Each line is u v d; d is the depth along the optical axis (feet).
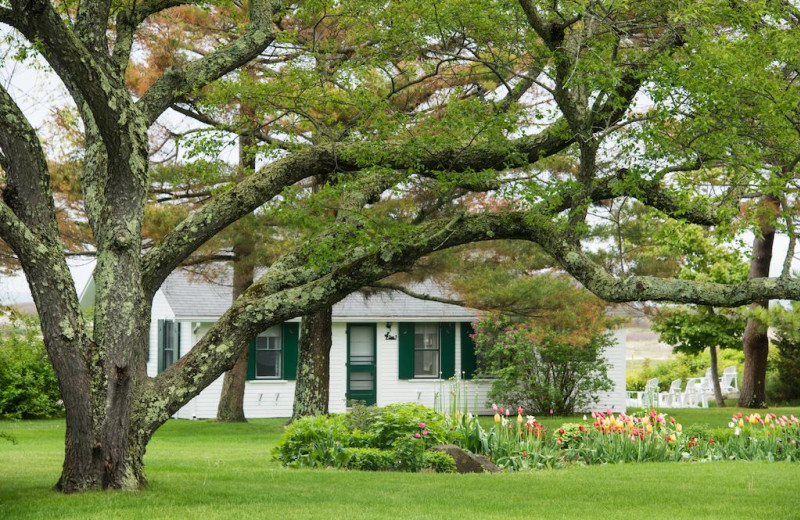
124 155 31.81
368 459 40.68
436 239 35.83
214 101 37.01
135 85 57.77
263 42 37.96
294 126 46.75
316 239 34.81
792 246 32.04
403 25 34.88
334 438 42.63
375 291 64.95
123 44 35.45
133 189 32.50
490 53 35.73
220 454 48.21
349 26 45.91
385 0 35.58
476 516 28.17
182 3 37.55
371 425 43.01
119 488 31.68
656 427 48.80
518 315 63.82
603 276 34.60
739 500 32.04
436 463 40.34
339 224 35.12
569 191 33.91
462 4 33.14
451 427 45.24
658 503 31.30
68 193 59.82
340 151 36.65
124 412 31.65
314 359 64.13
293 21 52.31
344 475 37.88
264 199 35.73
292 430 42.78
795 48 29.96
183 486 33.42
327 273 36.14
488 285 61.36
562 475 38.83
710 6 30.55
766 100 30.68
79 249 64.28
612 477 38.01
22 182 30.55
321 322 64.39
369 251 34.45
